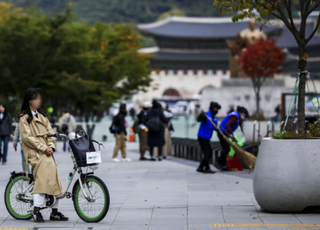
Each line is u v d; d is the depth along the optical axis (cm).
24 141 1205
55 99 6109
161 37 12912
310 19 9325
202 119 2195
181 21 13038
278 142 1257
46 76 5719
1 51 5369
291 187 1238
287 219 1211
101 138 4775
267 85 6738
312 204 1248
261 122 3094
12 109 5684
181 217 1266
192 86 11988
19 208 1264
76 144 1197
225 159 2269
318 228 1113
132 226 1172
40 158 1209
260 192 1274
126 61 5447
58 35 5412
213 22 13025
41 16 5744
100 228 1154
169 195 1608
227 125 2152
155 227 1160
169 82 11944
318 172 1238
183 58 12788
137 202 1484
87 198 1205
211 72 12044
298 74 1359
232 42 6731
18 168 2417
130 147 3884
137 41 5662
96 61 5441
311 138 1291
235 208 1370
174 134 4356
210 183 1872
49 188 1202
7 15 5456
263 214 1277
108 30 5634
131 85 5788
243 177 2034
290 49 12312
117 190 1720
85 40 5606
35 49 5466
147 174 2169
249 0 1327
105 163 2652
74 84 5316
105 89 5438
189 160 2812
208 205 1423
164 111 3006
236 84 6769
